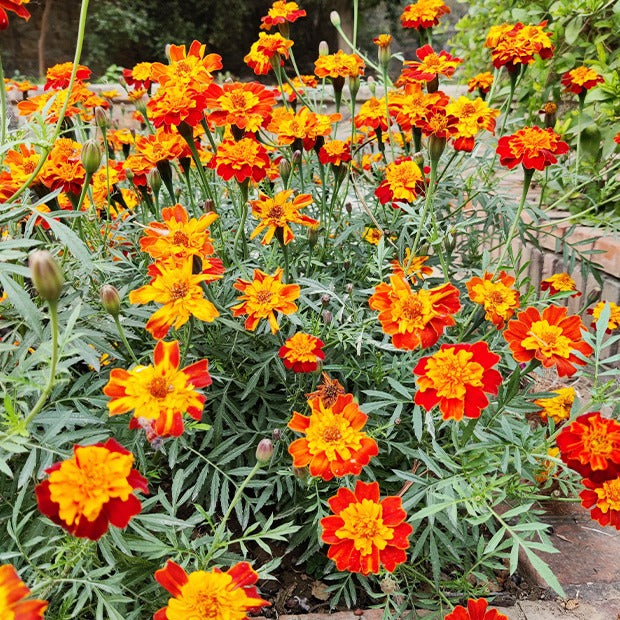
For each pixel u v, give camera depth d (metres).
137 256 0.63
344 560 0.39
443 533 0.51
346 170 0.68
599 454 0.41
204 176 0.61
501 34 0.72
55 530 0.42
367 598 0.54
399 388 0.49
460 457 0.49
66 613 0.40
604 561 0.57
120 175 0.68
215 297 0.57
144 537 0.42
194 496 0.49
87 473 0.31
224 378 0.54
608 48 1.08
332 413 0.42
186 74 0.55
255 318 0.48
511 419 0.53
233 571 0.36
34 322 0.39
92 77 3.65
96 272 0.57
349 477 0.52
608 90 0.96
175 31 3.78
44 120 0.47
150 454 0.52
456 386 0.40
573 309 0.93
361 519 0.39
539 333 0.44
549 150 0.54
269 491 0.52
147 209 0.71
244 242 0.62
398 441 0.57
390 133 0.73
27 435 0.36
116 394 0.36
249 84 0.59
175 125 0.56
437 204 0.76
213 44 3.94
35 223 0.51
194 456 0.59
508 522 0.59
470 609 0.40
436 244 0.59
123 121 1.42
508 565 0.58
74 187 0.52
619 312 0.64
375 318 0.54
